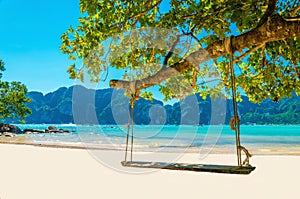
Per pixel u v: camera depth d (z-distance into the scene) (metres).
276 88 6.40
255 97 6.77
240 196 4.99
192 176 6.64
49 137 29.64
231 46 3.80
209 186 5.64
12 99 35.78
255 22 5.33
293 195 5.05
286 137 26.44
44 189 5.46
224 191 5.29
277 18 3.76
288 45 5.15
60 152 11.98
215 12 5.12
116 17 6.41
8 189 5.48
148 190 5.37
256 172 7.21
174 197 4.93
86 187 5.62
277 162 9.18
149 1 6.12
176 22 5.93
